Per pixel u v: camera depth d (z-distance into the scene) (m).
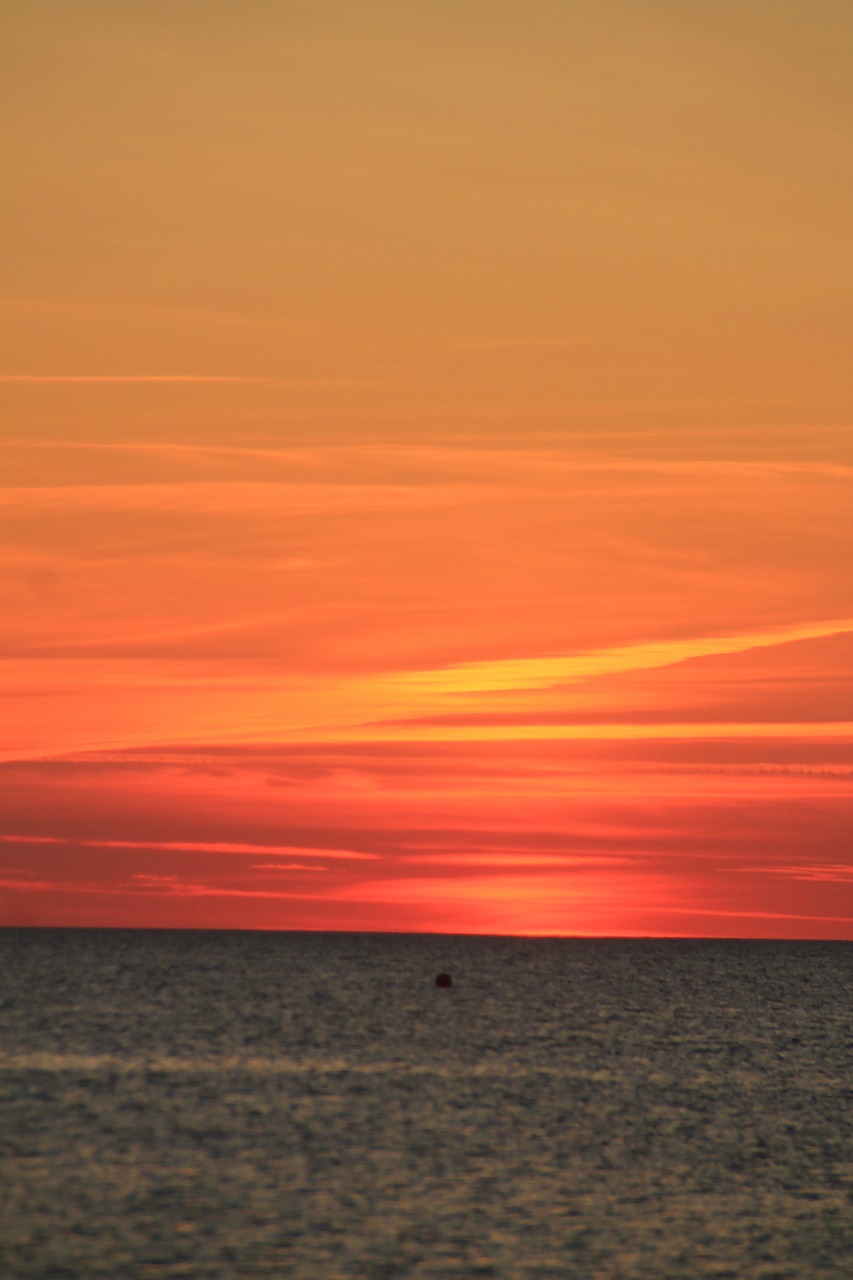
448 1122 24.95
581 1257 20.27
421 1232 20.59
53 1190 20.98
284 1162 22.67
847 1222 22.14
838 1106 27.11
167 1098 25.03
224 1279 18.70
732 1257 20.64
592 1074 28.05
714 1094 27.38
